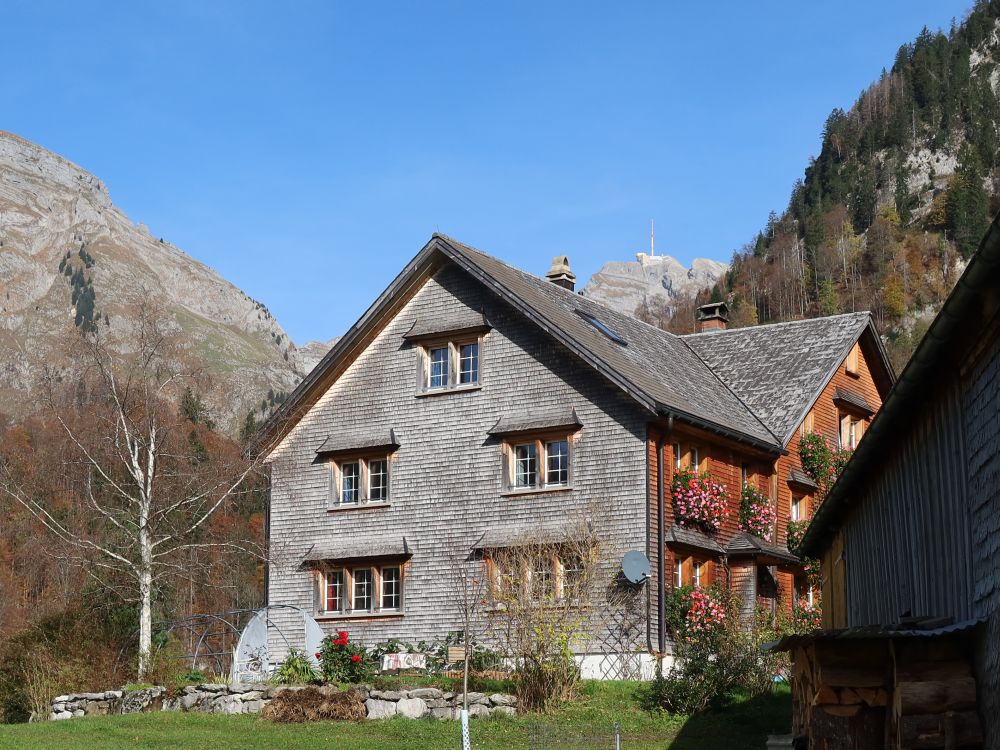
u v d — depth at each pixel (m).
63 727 23.41
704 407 31.23
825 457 34.59
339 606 32.06
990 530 10.16
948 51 197.50
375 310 32.16
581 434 29.16
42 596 37.91
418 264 31.77
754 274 159.75
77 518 32.19
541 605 24.67
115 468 31.89
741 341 39.03
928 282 145.25
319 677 25.61
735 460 31.64
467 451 30.75
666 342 36.97
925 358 10.78
